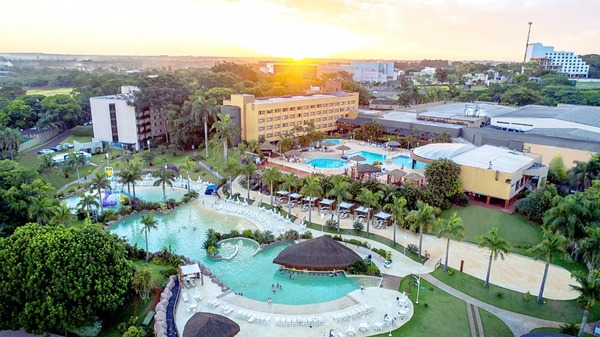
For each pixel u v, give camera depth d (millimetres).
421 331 47438
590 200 63156
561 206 60125
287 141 126688
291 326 47719
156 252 64188
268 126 136750
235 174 93625
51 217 65125
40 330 44969
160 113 148625
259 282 58344
